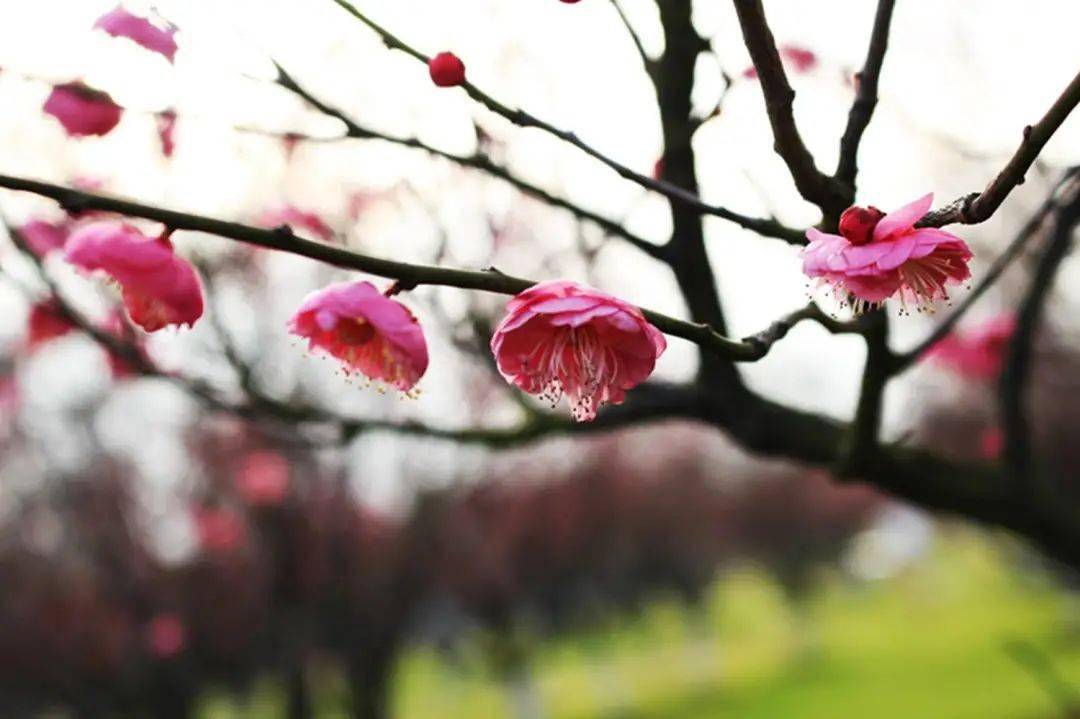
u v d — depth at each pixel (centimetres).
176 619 973
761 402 303
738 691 2111
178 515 1073
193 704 1035
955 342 366
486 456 1094
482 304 364
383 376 146
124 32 176
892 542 4903
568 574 2261
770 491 3234
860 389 246
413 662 2450
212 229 124
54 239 269
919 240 131
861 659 2284
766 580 3412
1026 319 289
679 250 264
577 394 143
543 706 1858
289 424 308
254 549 1018
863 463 272
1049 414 1394
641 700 2162
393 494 1046
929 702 1513
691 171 250
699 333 142
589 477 1888
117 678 1059
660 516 2694
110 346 284
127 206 122
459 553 1452
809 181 162
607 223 260
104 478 1089
